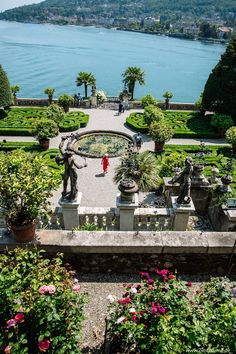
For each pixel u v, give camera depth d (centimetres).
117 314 588
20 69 8250
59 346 505
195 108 3472
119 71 8725
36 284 566
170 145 2448
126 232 848
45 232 844
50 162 2066
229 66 2795
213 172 1541
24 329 527
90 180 1981
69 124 2797
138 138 2392
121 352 578
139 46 15100
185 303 570
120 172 1695
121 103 3319
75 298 562
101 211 1216
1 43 13888
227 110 2862
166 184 1528
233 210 1287
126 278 844
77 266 846
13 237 827
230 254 823
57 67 8794
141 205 1617
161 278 627
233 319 527
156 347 502
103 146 2469
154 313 539
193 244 811
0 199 793
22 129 2688
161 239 826
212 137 2741
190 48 15138
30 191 771
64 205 1160
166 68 9556
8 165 816
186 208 1187
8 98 2998
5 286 563
